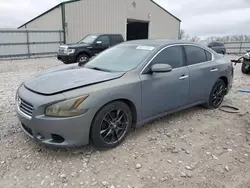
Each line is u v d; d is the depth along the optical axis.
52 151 2.88
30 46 15.85
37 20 19.84
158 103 3.41
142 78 3.14
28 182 2.33
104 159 2.74
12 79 7.68
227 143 3.19
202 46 4.28
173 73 3.54
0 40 14.57
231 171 2.56
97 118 2.72
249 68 8.77
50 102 2.48
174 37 25.72
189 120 3.97
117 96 2.85
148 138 3.27
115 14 19.45
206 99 4.33
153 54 3.39
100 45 11.55
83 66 3.71
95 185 2.29
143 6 21.47
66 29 16.91
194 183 2.35
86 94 2.61
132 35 24.44
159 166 2.62
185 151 2.95
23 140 3.13
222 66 4.50
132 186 2.29
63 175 2.43
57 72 3.26
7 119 3.84
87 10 17.64
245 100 5.23
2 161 2.65
